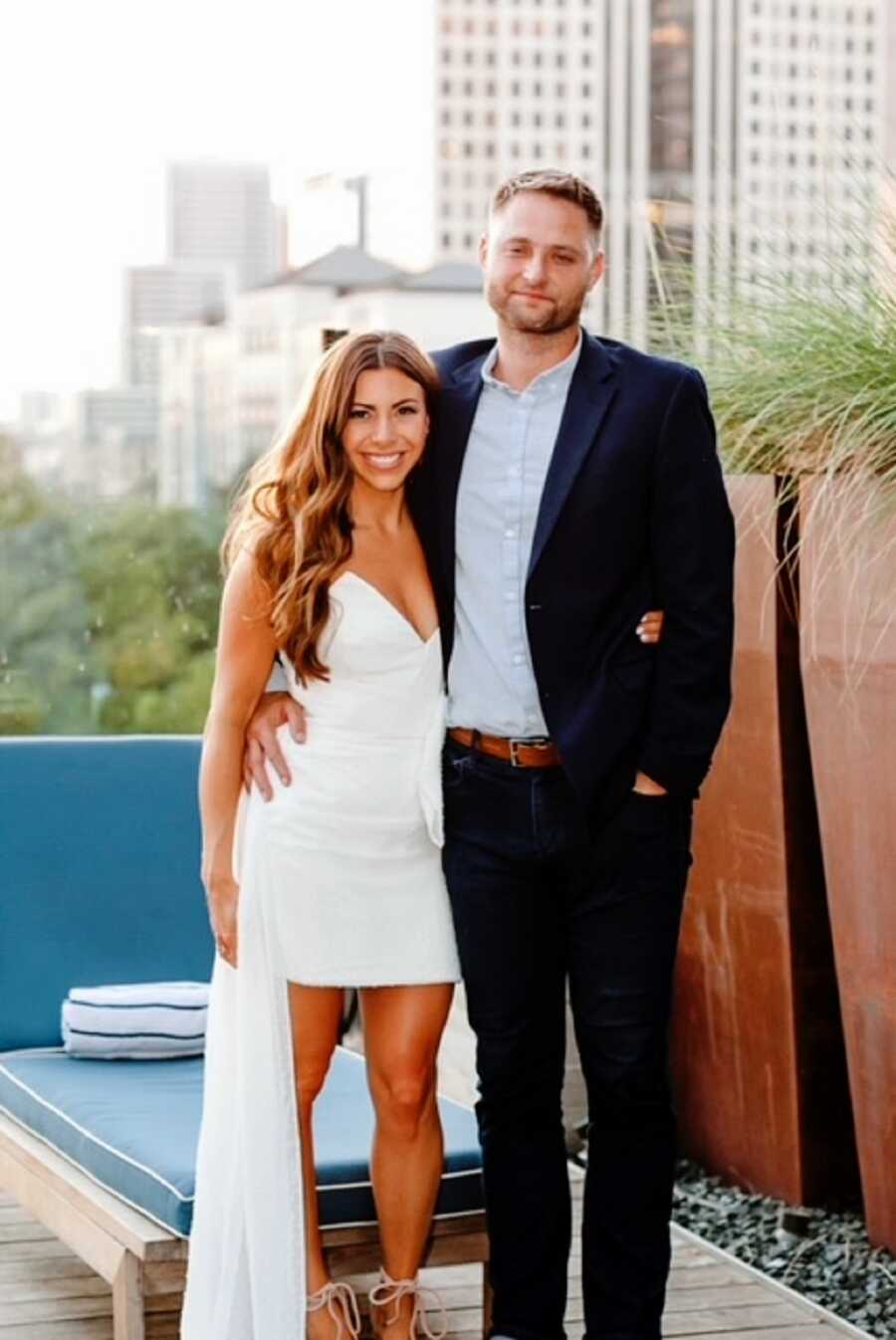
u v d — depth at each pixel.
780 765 3.90
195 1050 3.83
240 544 3.11
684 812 3.08
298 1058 3.11
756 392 3.94
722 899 4.12
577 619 2.96
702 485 2.96
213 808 3.09
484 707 3.02
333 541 3.00
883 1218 3.74
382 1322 3.17
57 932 4.03
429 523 3.06
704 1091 4.30
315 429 3.00
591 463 2.96
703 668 2.96
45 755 4.11
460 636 3.05
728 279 4.17
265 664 3.07
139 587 6.20
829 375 3.73
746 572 3.92
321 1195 3.17
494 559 3.01
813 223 4.12
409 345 3.02
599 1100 3.10
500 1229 3.16
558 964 3.12
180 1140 3.29
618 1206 3.10
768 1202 4.11
